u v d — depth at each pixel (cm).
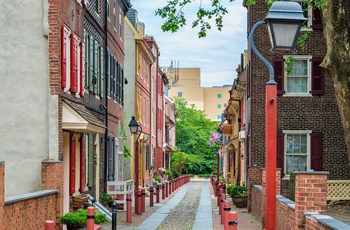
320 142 2953
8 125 1789
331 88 2966
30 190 1773
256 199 2453
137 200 2734
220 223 2316
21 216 1362
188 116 10519
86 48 2338
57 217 1733
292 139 2966
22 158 1781
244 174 3703
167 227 2211
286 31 1152
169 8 2138
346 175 2950
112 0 3103
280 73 2953
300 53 2958
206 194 4712
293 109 2959
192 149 10119
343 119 1947
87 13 2334
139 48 4541
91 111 2450
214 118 14038
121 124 3588
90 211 1423
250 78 3023
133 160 4309
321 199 1270
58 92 1795
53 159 1780
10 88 1795
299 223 1275
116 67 3300
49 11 1794
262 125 2970
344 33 1933
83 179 2278
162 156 6681
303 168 2959
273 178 1171
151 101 5462
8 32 1795
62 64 1838
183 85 14300
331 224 1038
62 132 1844
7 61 1795
